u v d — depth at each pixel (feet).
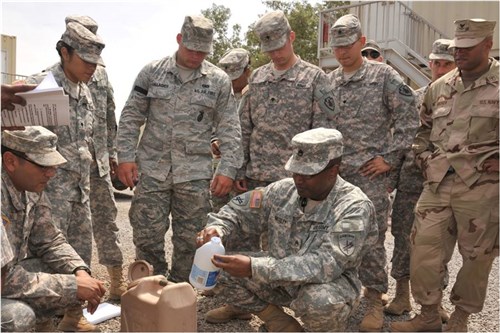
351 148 12.17
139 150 12.22
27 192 9.39
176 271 12.46
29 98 8.39
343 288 9.14
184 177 11.88
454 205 10.35
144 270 9.86
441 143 10.73
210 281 9.05
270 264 8.87
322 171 9.14
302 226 9.60
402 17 32.71
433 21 32.35
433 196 10.64
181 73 12.04
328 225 9.34
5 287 8.48
